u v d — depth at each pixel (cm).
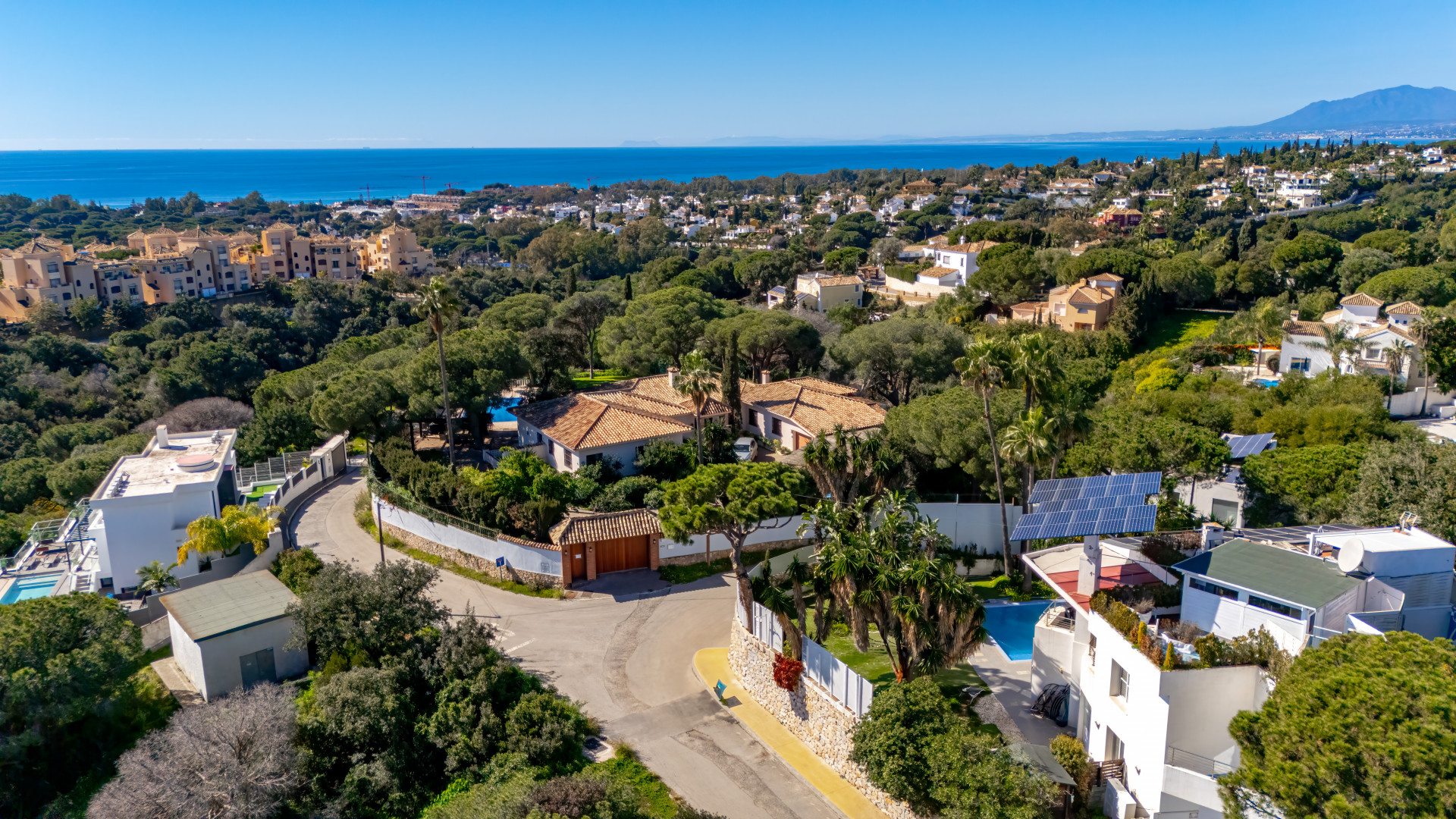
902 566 3175
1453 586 2797
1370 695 1927
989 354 4288
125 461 5188
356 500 5791
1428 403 7406
